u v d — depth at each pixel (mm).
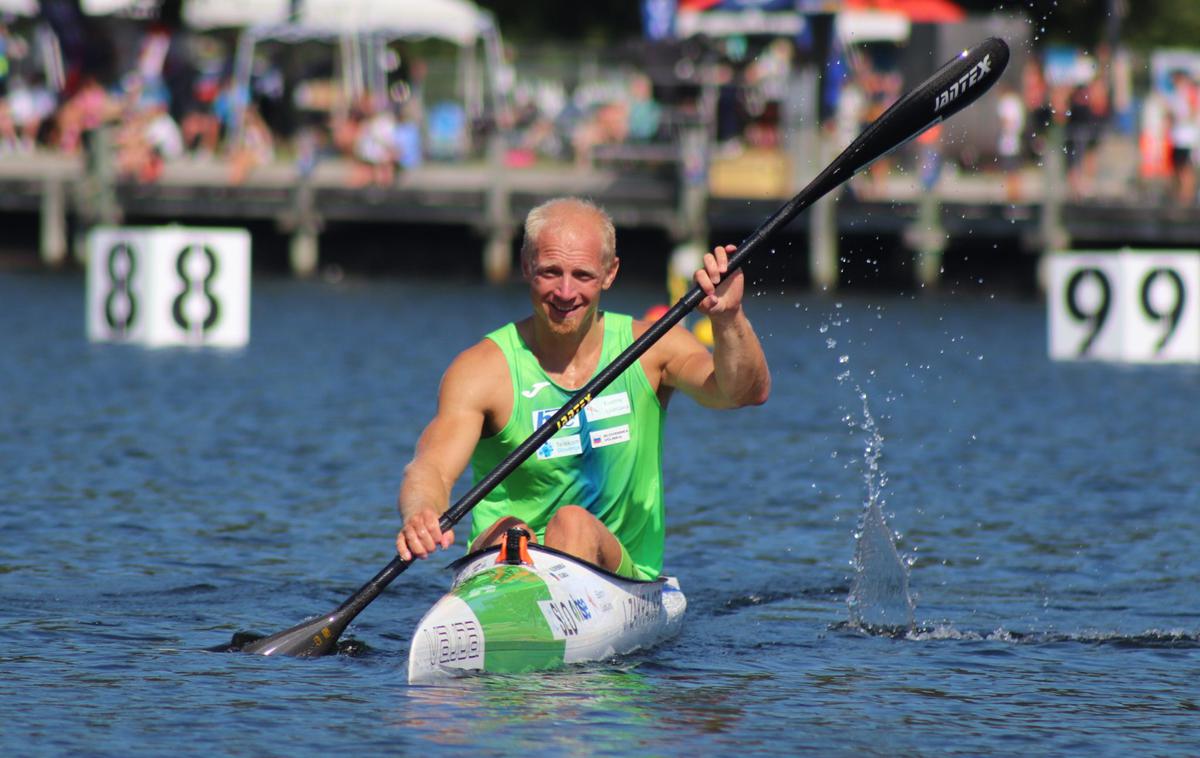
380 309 81375
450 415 21469
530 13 148500
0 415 43719
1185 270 63594
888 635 23562
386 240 108250
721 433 43719
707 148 97375
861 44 104750
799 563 28516
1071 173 94938
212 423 43438
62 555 27875
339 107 114562
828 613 24859
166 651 21734
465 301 86688
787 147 97750
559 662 20922
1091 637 23547
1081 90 95000
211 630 23078
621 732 18219
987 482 36438
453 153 116625
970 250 98062
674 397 51500
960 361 62062
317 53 120812
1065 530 31375
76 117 117375
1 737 17750
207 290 65000
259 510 32375
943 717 19156
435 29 112375
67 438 40281
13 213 113438
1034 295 95062
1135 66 104875
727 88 102312
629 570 22375
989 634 23672
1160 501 34250
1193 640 23359
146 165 107688
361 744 17594
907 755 17656
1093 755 17781
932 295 94500
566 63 117188
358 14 110375
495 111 116500
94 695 19453
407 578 27031
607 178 106062
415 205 99750
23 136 120500
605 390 22062
